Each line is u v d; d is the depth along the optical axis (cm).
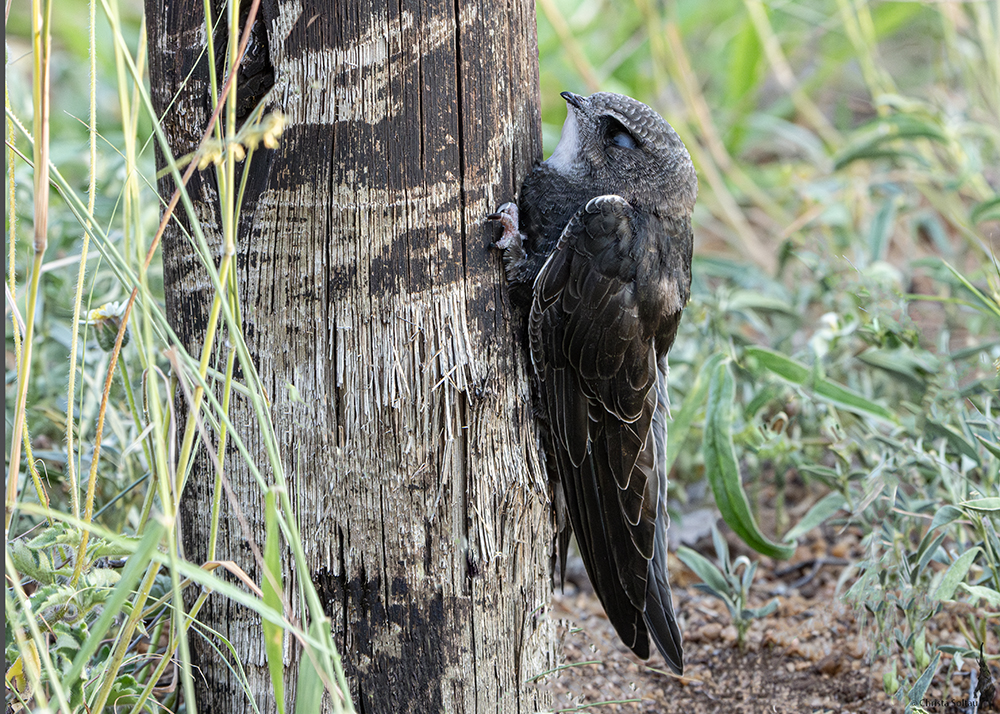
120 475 668
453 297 472
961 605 681
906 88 1530
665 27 1329
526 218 522
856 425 820
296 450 475
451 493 480
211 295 472
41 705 366
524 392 525
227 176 367
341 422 471
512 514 505
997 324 804
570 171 579
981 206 872
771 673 677
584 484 542
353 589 484
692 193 618
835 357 854
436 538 481
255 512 484
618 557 545
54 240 788
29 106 911
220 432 410
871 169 1259
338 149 446
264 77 448
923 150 1188
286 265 460
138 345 420
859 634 618
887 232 990
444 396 472
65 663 419
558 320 522
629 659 696
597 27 1471
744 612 688
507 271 503
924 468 698
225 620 498
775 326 959
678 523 833
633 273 541
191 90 455
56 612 438
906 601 596
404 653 489
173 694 517
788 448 760
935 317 1036
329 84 441
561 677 654
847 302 834
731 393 695
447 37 449
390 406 468
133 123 400
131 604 511
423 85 447
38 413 713
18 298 727
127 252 389
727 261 1035
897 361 748
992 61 1176
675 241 601
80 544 426
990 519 590
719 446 684
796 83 1502
